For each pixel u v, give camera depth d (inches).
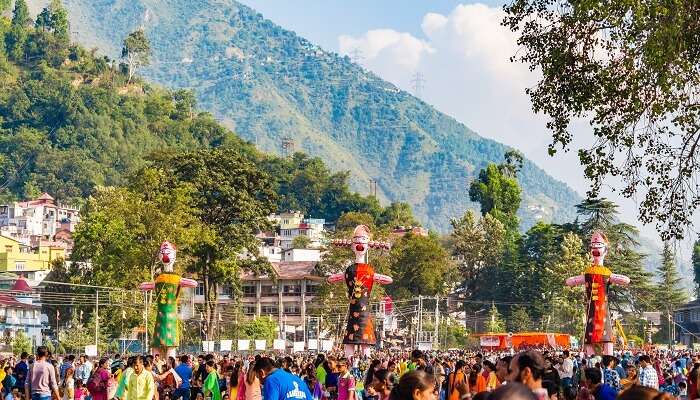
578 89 1364.4
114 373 1686.8
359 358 2603.3
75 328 5172.2
